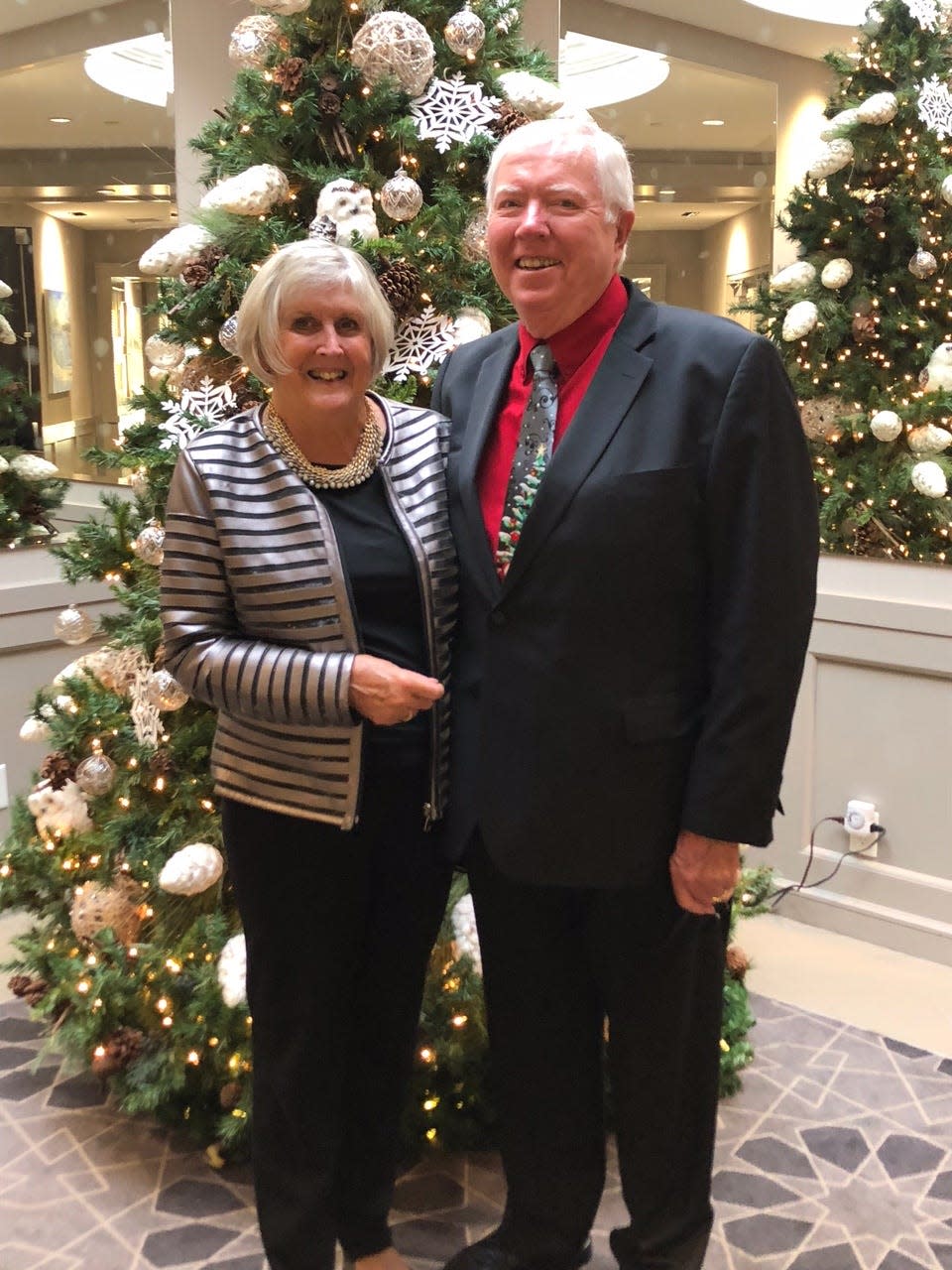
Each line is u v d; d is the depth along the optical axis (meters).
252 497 1.54
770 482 1.44
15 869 2.57
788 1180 2.21
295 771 1.58
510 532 1.55
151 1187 2.20
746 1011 2.55
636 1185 1.69
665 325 1.53
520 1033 1.71
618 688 1.49
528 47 2.52
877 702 3.22
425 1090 2.22
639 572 1.47
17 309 3.52
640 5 3.32
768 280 3.49
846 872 3.32
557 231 1.46
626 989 1.62
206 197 2.11
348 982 1.71
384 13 2.05
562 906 1.66
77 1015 2.40
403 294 2.03
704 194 3.53
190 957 2.24
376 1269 1.88
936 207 3.05
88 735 2.47
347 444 1.59
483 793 1.57
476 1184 2.21
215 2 2.62
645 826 1.52
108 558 2.38
